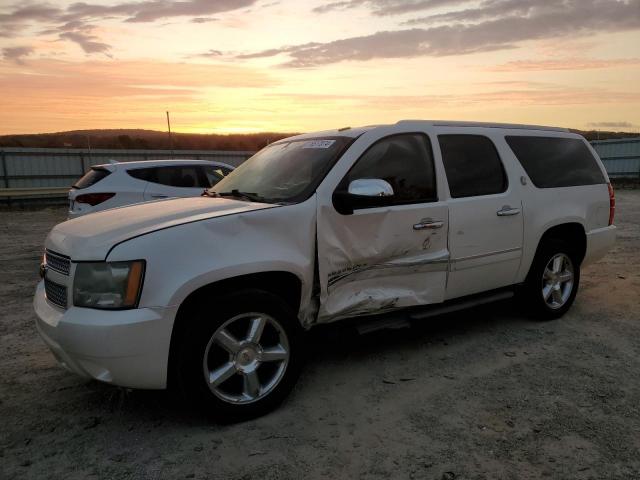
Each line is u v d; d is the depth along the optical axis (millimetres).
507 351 4316
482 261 4352
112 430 3148
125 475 2703
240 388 3248
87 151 25203
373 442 2982
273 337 3340
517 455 2830
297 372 3400
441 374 3887
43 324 3109
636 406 3357
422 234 3939
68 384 3803
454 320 5125
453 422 3188
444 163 4199
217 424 3188
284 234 3328
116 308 2869
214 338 3061
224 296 3076
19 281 7098
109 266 2893
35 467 2779
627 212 14992
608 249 5488
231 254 3096
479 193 4348
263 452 2893
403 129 4082
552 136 5152
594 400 3443
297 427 3152
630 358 4164
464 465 2750
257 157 4602
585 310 5449
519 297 5109
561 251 5000
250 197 3770
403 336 4691
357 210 3625
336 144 3893
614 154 33938
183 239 3002
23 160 23609
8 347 4543
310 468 2746
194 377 3002
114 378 2887
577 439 2975
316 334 3727
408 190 3941
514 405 3389
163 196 8617
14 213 17750
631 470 2684
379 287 3836
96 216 3625
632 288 6312
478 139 4516
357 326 3807
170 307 2900
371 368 4008
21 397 3600
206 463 2799
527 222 4641
